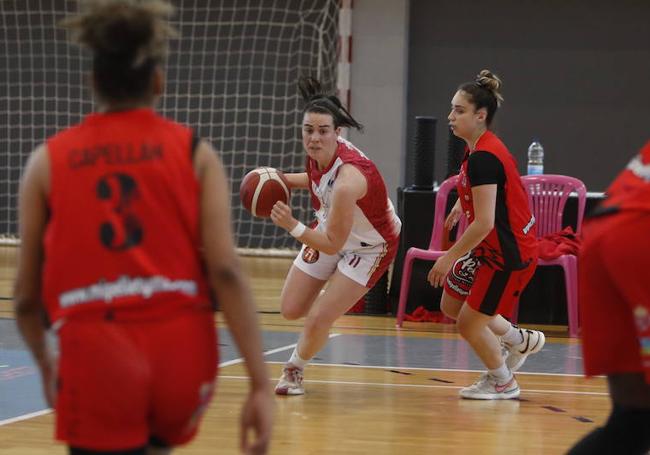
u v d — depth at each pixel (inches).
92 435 151.4
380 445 321.4
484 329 394.3
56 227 156.2
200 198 158.9
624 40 993.5
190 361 154.9
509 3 1001.5
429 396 407.5
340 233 364.8
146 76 160.9
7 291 732.0
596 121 1000.9
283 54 1045.2
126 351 151.2
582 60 999.0
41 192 159.2
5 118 1080.2
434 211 670.5
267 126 1054.4
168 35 165.3
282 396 400.8
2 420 344.8
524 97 1006.4
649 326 177.3
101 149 157.5
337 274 394.3
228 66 1054.4
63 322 154.6
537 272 663.1
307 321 393.7
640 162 189.8
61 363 154.4
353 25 997.2
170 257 155.7
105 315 152.9
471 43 1008.2
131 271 153.9
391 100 995.9
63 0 1063.6
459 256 372.5
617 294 186.4
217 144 1061.8
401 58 992.2
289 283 404.5
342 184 367.2
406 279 631.8
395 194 999.6
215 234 158.1
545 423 360.2
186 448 310.2
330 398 398.9
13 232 1084.5
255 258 1016.2
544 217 637.3
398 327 621.6
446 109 1013.2
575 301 608.4
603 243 183.2
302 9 1036.5
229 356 489.1
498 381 402.9
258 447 157.8
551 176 637.9
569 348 557.3
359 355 511.8
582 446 188.9
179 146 158.7
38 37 1070.4
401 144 999.0
